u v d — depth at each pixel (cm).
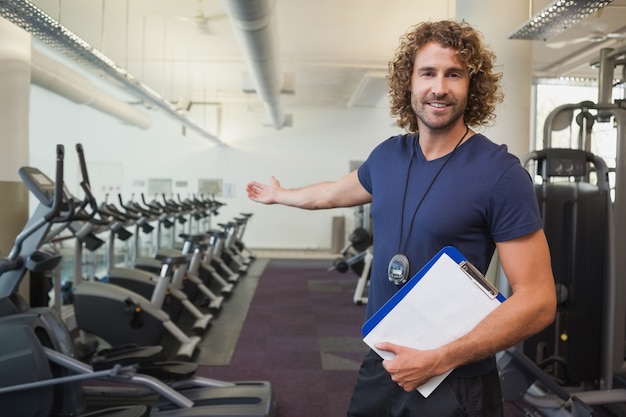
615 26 580
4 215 351
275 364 382
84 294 366
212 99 1088
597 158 287
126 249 689
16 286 260
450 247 100
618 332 284
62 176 250
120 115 817
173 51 723
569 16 296
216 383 290
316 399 317
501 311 96
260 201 163
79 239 381
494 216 102
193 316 527
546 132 321
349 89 965
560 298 291
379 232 117
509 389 271
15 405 241
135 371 262
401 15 575
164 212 638
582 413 235
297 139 1118
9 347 237
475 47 106
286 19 591
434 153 113
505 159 104
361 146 1123
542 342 296
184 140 1105
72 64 749
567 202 292
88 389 309
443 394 107
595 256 288
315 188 151
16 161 359
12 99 355
